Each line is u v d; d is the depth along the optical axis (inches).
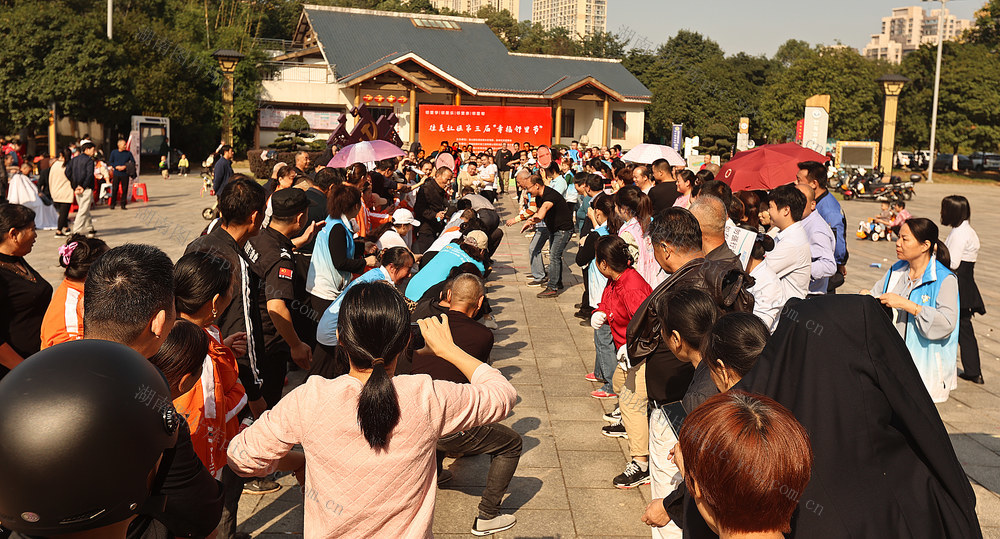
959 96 1846.7
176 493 69.8
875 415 75.8
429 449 89.3
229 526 136.8
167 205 784.9
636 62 1892.2
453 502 177.9
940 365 236.8
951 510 74.7
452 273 218.1
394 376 89.9
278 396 192.5
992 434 223.6
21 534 51.5
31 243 168.4
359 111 587.8
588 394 255.6
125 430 50.2
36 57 1033.5
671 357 137.7
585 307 359.6
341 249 223.6
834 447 74.0
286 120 1408.7
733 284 134.3
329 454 86.4
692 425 63.4
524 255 556.4
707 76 1863.9
